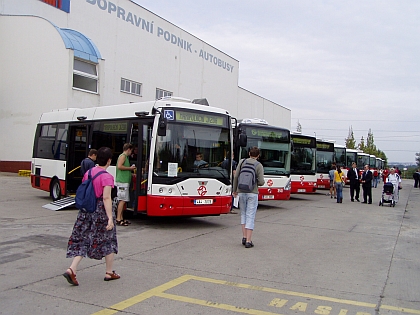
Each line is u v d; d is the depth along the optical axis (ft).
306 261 25.34
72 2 86.63
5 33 80.89
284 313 16.60
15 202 47.06
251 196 28.66
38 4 82.79
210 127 36.83
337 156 109.09
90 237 18.94
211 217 43.86
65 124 47.57
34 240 27.89
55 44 77.71
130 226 35.83
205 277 21.21
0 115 81.56
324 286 20.40
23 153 80.38
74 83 79.61
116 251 19.89
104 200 18.86
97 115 42.42
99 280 20.03
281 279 21.33
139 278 20.61
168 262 23.94
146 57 108.37
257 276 21.72
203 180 35.50
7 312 15.65
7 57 80.84
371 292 19.71
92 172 19.07
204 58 138.00
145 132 35.40
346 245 30.86
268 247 29.07
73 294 17.92
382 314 16.84
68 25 86.07
